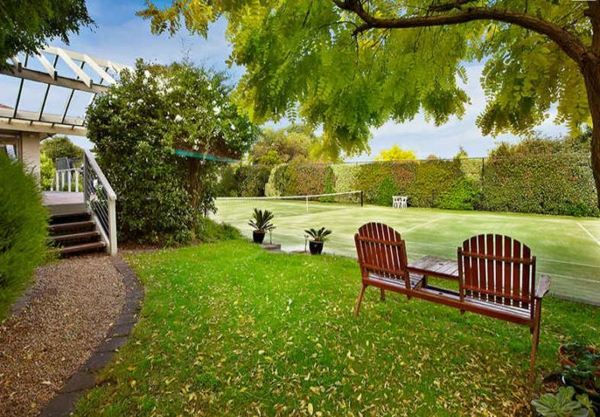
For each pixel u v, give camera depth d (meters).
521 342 2.75
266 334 2.77
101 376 2.13
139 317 3.05
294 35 1.40
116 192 6.21
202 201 7.46
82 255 5.30
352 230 9.00
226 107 6.74
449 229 9.41
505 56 1.77
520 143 14.03
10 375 2.13
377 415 1.86
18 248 2.23
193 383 2.10
